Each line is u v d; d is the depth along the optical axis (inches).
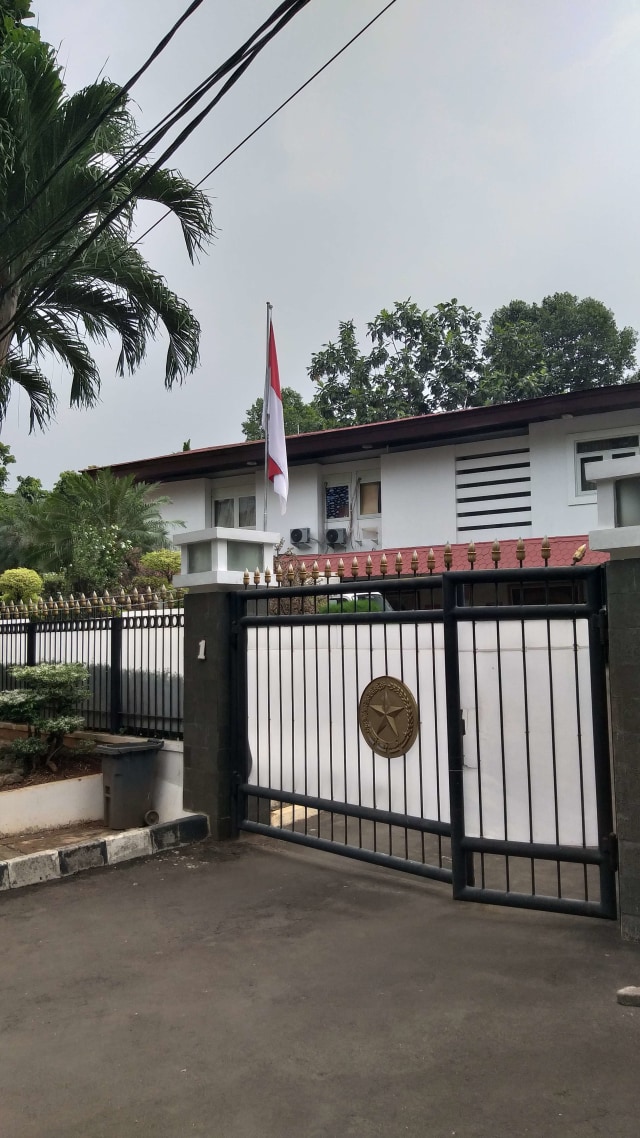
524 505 560.4
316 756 257.4
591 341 1228.5
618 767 179.5
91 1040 146.6
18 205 364.2
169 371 438.6
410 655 231.1
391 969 170.6
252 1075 132.4
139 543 615.5
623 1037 138.3
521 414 534.9
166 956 184.4
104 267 401.4
